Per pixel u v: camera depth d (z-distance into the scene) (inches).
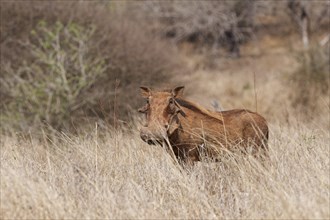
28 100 2026.3
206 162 1077.8
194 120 1091.3
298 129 1526.8
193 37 5255.9
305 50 3262.8
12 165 1071.6
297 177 978.7
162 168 1040.8
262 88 3265.3
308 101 2802.7
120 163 1095.0
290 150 1168.2
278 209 851.4
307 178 958.4
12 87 2110.0
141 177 1011.9
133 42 2468.0
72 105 2032.5
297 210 810.8
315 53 3058.6
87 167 1033.5
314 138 1208.2
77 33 2172.7
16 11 2477.9
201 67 4490.7
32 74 2348.7
